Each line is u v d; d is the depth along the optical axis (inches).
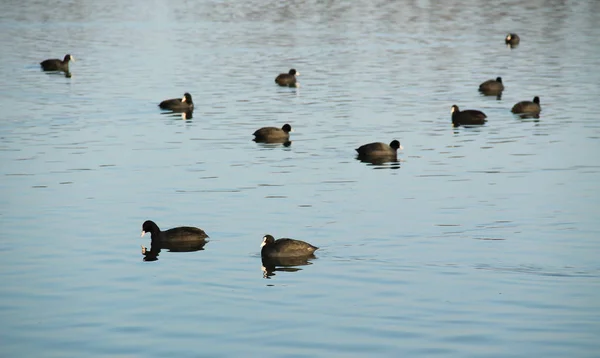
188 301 1046.4
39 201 1499.8
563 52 3476.9
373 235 1302.9
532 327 957.2
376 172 1721.2
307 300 1046.4
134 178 1665.8
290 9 5211.6
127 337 941.8
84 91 2655.0
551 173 1694.1
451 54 3479.3
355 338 932.6
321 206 1470.2
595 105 2412.6
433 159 1833.2
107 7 5344.5
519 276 1121.4
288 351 902.4
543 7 5231.3
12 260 1193.4
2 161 1798.7
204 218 1402.6
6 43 3789.4
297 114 2331.4
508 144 1967.3
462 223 1364.4
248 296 1061.8
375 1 5585.6
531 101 2363.4
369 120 2246.6
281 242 1211.2
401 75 2984.7
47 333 953.5
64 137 2032.5
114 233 1321.4
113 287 1093.8
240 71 3073.3
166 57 3393.2
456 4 5423.2
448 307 1017.5
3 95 2583.7
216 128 2155.5
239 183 1631.4
